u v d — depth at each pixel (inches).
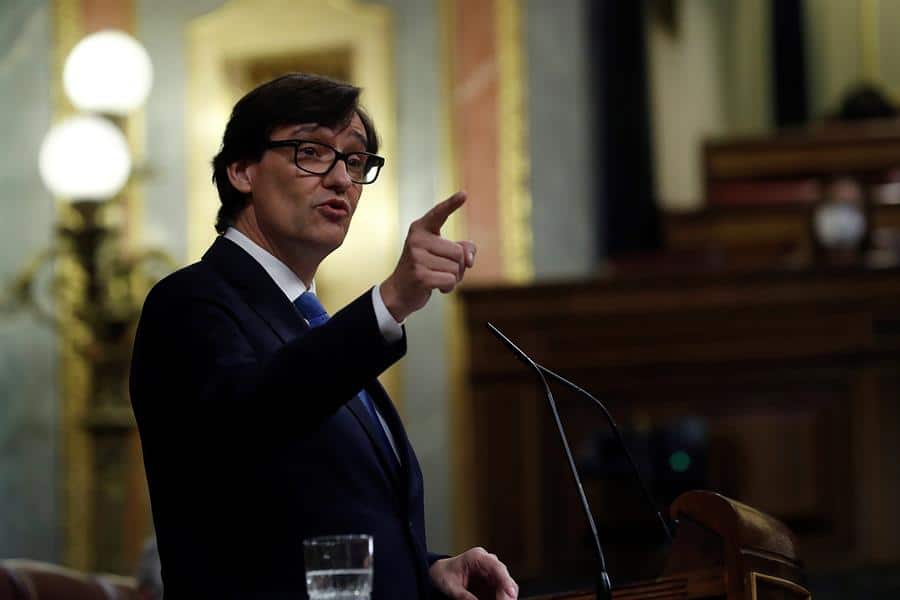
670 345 881.5
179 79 1120.8
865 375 866.1
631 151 1180.5
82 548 1094.4
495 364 896.3
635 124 1195.3
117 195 1050.7
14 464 1106.7
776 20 1674.5
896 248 1099.9
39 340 1109.1
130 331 1059.9
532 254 1095.6
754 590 292.4
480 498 890.7
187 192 1110.4
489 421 893.2
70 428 1100.5
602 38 1156.5
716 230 1244.5
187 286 306.2
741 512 300.4
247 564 291.7
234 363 287.3
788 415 869.2
